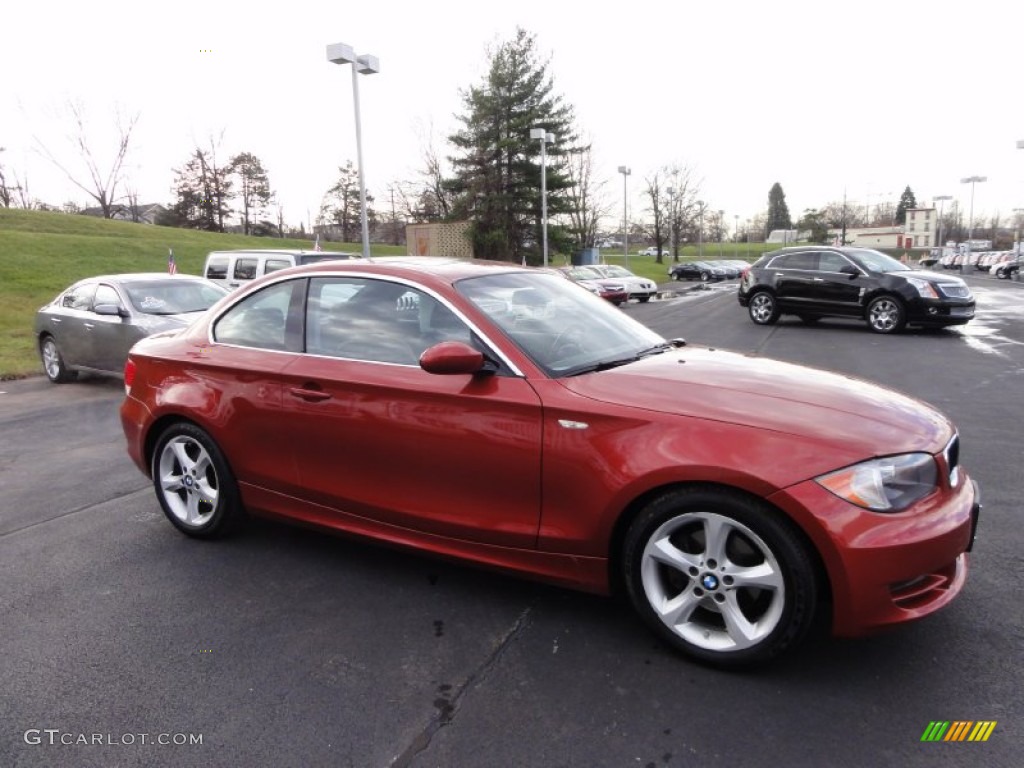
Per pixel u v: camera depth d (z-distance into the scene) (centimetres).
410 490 334
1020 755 230
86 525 451
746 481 257
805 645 295
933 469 266
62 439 686
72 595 355
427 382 325
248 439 384
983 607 321
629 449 279
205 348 409
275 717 258
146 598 350
